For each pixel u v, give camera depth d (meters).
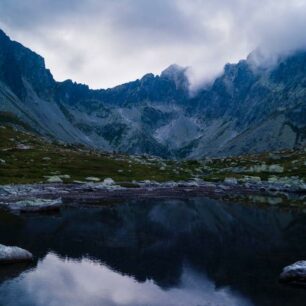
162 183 131.50
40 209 65.75
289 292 27.72
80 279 30.23
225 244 43.94
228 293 27.61
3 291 26.88
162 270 33.16
